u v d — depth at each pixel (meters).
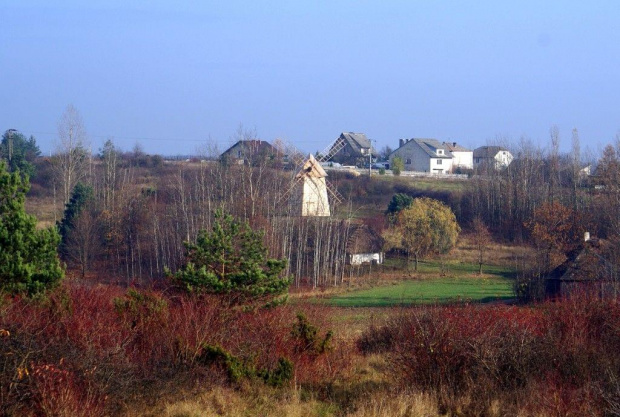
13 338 29.55
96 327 35.59
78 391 30.20
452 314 42.59
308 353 44.00
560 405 34.00
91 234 149.12
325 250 158.25
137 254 150.50
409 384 39.53
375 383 42.50
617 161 183.50
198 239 55.00
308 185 176.25
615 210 156.50
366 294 135.50
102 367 32.06
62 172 195.25
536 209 184.12
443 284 154.25
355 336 58.22
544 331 41.78
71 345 32.16
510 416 34.56
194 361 38.16
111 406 31.44
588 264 114.50
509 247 197.25
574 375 37.84
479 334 40.12
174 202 162.12
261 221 142.25
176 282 49.50
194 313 42.12
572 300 45.78
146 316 40.28
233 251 53.41
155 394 34.12
